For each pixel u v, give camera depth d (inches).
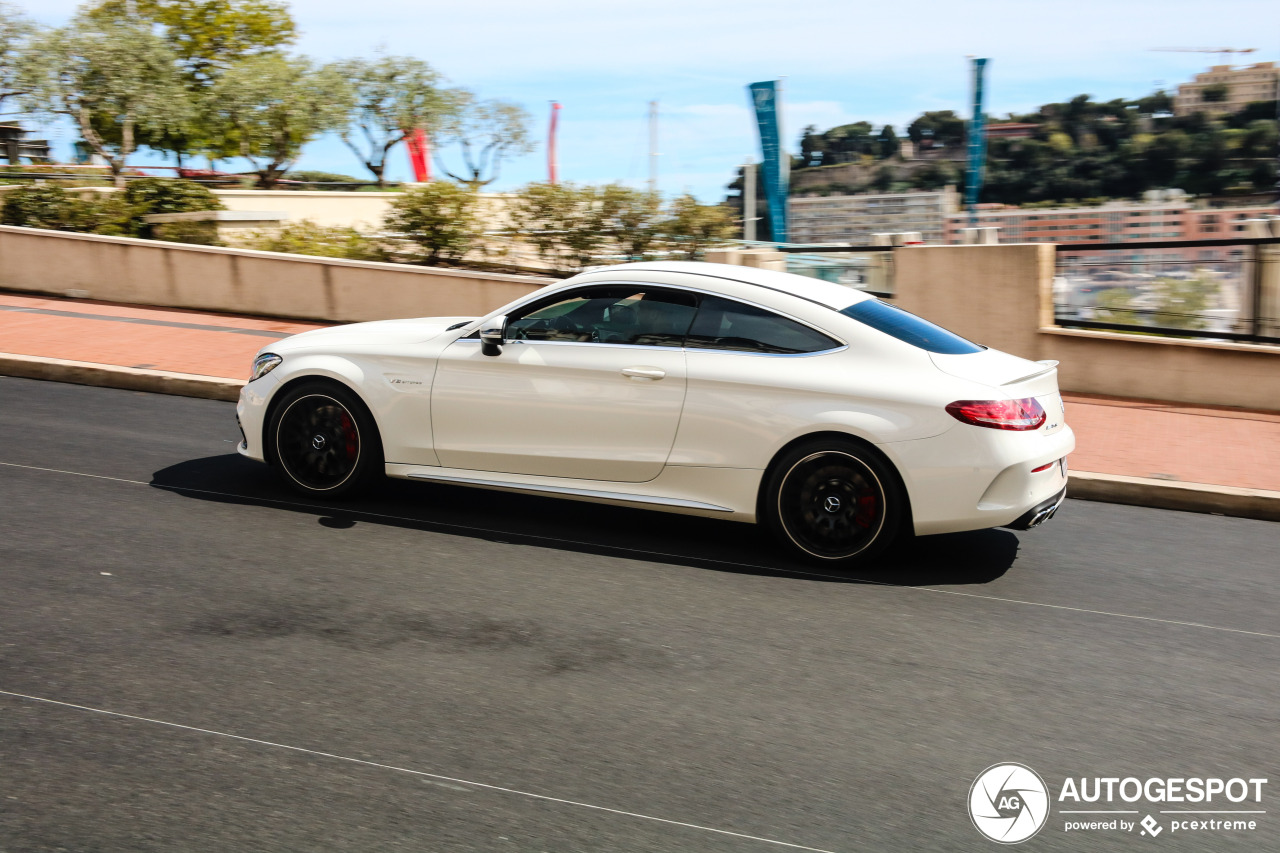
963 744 155.3
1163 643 197.6
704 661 178.7
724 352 228.8
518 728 152.8
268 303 549.3
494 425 239.9
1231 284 419.8
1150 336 428.1
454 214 595.5
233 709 154.0
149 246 558.9
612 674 171.8
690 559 229.1
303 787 135.0
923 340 229.0
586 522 250.8
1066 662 186.7
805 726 157.8
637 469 232.2
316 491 254.8
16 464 278.7
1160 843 133.1
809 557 226.4
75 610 186.5
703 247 568.4
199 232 645.3
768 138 897.5
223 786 134.5
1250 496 289.0
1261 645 198.8
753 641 188.2
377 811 130.6
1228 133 2255.2
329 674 166.6
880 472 218.4
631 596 206.7
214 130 1346.0
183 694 157.8
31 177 1013.2
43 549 216.1
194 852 121.0
